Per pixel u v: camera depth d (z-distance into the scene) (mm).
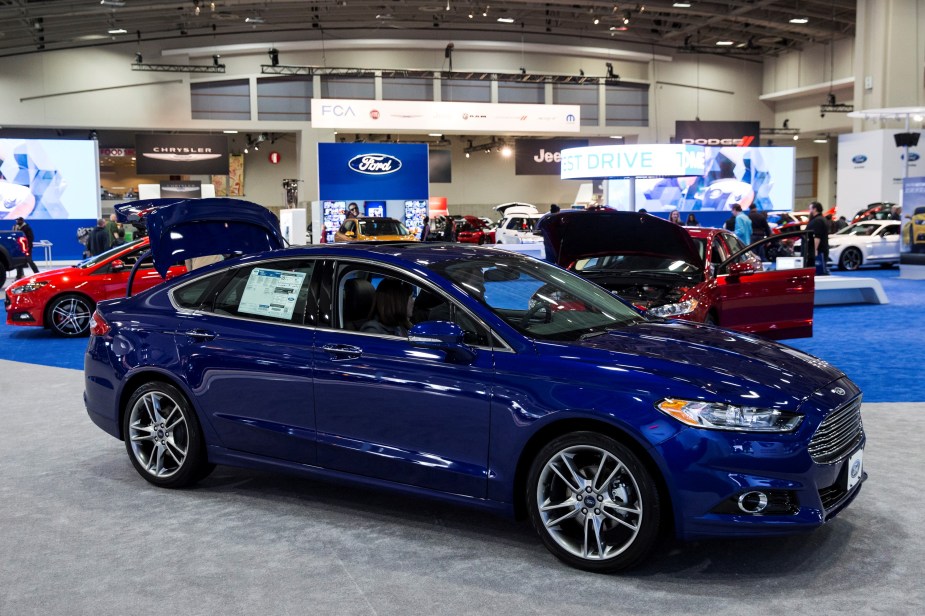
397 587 3273
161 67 33969
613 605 3072
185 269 11188
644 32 39250
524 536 3816
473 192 43938
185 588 3285
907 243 18266
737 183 29812
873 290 13461
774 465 3123
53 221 26328
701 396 3178
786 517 3148
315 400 3965
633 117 40188
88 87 34188
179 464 4488
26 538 3857
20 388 7602
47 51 33688
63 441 5656
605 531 3420
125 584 3330
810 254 15398
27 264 16953
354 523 4016
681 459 3133
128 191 37844
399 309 3896
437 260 4012
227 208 5223
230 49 35188
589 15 36031
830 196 44625
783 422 3178
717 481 3121
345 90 36531
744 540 3689
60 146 26078
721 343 3754
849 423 3529
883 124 28359
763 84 42406
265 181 41875
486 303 3723
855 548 3582
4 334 11523
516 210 35281
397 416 3742
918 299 14133
